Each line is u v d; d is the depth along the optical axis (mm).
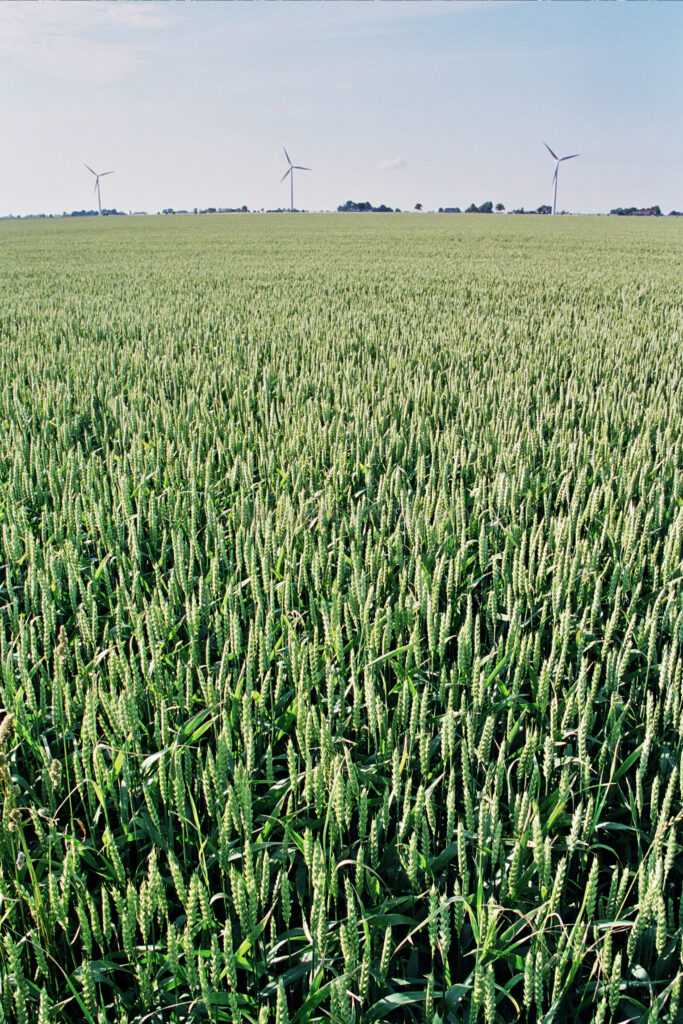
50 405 8125
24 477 5508
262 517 4695
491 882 2383
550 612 3965
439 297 18453
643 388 8719
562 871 2049
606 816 2828
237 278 24250
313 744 2840
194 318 14797
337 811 2217
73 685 3277
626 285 21266
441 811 2768
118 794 2688
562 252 37375
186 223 82000
